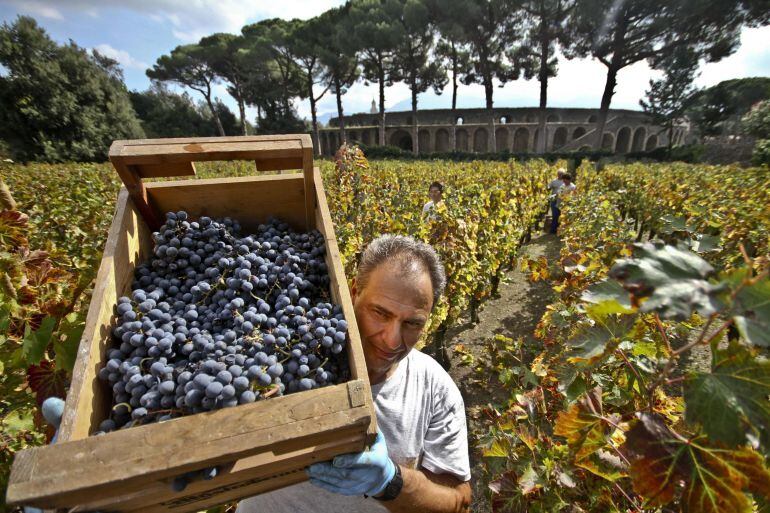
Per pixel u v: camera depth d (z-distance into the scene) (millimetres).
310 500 1435
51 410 1031
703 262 656
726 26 29781
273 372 1092
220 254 1521
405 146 52781
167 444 823
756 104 31781
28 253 2301
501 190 9281
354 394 949
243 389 994
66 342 1568
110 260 1302
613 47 32781
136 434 830
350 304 1294
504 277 7449
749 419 655
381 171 14703
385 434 1444
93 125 36438
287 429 873
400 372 1554
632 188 14320
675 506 1144
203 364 1071
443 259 5039
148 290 1449
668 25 30422
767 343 531
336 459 1081
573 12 32500
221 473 925
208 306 1420
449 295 5133
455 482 1541
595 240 5691
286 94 50312
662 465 816
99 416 1070
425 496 1325
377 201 7359
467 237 5531
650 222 11312
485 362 5238
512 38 36000
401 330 1375
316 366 1203
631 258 693
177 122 51406
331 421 896
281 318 1326
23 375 2012
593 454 1402
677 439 819
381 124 44000
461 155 39219
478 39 36344
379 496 1224
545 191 14062
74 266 3422
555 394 2803
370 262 1470
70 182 10320
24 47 33375
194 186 1785
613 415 1368
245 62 44312
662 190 11430
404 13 35750
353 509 1429
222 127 55031
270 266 1526
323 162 22906
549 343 3623
